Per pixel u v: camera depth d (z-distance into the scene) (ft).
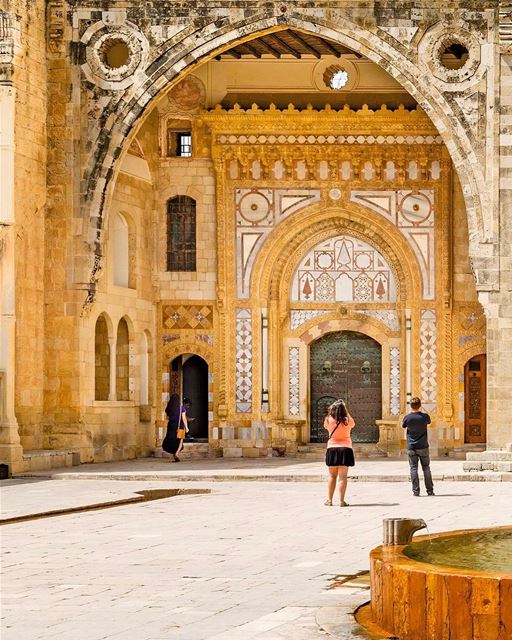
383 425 127.13
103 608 43.91
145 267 127.34
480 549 42.09
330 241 130.11
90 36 110.83
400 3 108.99
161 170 129.49
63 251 110.32
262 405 128.16
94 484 93.61
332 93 129.18
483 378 127.54
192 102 129.39
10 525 68.18
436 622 36.47
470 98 107.65
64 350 110.01
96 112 110.63
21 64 105.19
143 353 127.85
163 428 128.06
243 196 128.88
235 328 128.67
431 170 127.85
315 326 130.00
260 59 129.29
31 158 107.55
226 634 39.09
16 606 44.42
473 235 106.42
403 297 128.26
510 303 104.99
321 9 109.60
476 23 108.06
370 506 76.33
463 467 100.42
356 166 127.95
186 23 110.42
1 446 99.96
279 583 48.52
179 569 52.24
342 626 39.32
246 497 83.56
